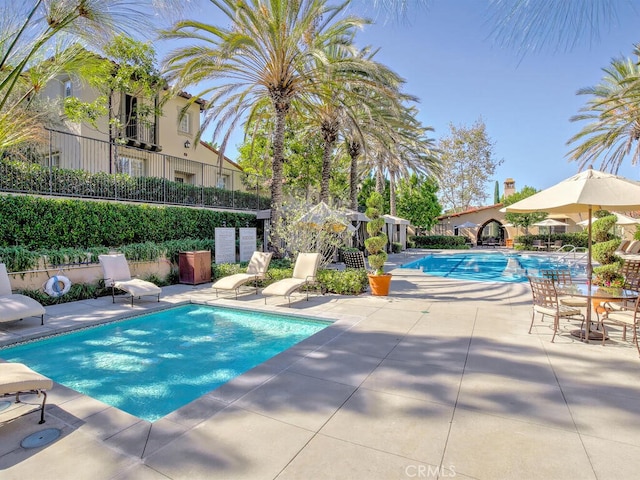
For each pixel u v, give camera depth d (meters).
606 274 8.01
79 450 2.61
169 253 11.01
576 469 2.36
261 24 9.55
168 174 16.89
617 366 4.13
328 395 3.45
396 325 6.00
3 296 6.07
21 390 2.88
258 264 9.60
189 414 3.12
